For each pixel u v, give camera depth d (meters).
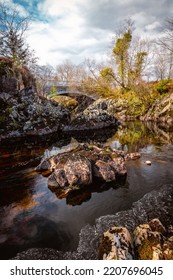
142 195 7.32
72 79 50.66
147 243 4.25
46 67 46.75
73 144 16.03
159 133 20.77
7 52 25.67
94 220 5.91
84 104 45.81
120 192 7.54
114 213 6.24
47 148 14.46
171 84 36.53
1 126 17.80
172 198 7.02
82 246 4.88
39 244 4.96
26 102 21.14
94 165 8.48
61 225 5.68
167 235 4.97
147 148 14.13
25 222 5.80
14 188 7.81
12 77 21.22
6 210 6.39
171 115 28.81
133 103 36.44
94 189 7.75
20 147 14.69
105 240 4.29
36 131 19.55
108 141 17.22
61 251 4.73
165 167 10.00
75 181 7.71
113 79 45.19
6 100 19.84
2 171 9.56
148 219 5.87
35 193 7.42
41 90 40.69
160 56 38.69
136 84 36.97
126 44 41.41
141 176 8.91
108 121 26.30
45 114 21.89
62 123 23.09
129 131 22.59
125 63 41.56
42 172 9.32
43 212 6.29
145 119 32.47
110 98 43.03
